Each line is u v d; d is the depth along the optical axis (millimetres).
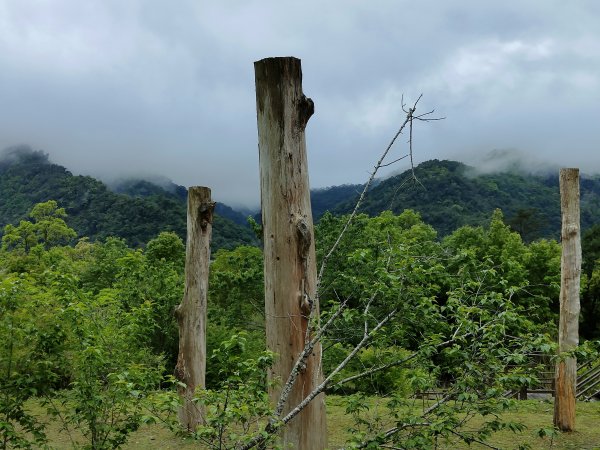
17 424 8781
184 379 9094
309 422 5172
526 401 11414
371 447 4008
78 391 4891
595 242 39062
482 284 4727
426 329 4605
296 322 5242
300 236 5301
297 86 5367
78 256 44500
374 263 4723
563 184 9359
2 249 48688
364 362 4902
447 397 4387
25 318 4992
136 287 16766
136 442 8469
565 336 9211
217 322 19000
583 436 8812
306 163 5434
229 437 3906
